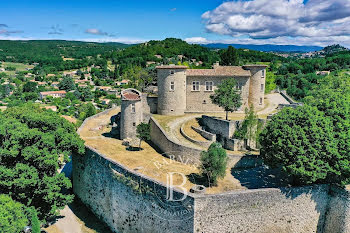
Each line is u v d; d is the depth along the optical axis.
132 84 85.69
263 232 24.58
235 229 23.64
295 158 25.80
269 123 29.45
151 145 43.22
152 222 25.64
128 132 44.59
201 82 53.06
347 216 25.38
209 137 41.19
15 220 25.16
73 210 35.62
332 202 26.33
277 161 27.45
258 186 29.64
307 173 24.55
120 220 29.22
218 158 29.70
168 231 24.38
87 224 32.38
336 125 26.14
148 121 48.62
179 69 51.22
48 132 33.47
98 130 50.28
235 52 93.69
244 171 33.47
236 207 23.38
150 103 54.72
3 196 26.22
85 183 36.25
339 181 26.22
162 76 51.69
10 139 29.84
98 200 33.16
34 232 28.06
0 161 29.81
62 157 34.91
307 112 27.14
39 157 29.77
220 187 29.27
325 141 25.11
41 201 32.38
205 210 22.66
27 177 28.89
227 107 44.28
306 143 25.36
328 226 26.69
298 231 25.89
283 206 24.86
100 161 32.09
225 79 49.66
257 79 52.16
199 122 47.53
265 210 24.30
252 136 41.31
